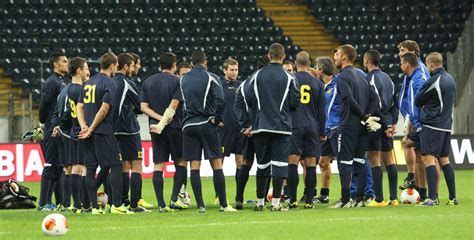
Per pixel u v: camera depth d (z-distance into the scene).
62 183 39.34
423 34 91.31
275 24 93.88
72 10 90.75
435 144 35.88
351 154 35.78
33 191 54.56
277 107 33.75
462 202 38.09
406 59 37.62
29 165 63.81
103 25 89.81
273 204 34.75
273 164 34.25
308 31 93.12
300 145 36.19
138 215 33.66
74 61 36.72
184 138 34.69
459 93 79.25
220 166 34.94
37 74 84.75
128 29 89.81
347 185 35.88
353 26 92.69
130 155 36.12
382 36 90.88
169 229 27.64
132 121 36.00
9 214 35.84
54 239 25.45
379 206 36.38
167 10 91.62
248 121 35.06
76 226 29.16
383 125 36.53
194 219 31.23
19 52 86.56
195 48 88.75
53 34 88.62
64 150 38.47
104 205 39.06
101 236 25.94
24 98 83.00
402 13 93.50
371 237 24.73
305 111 36.34
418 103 35.94
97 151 34.44
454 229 26.44
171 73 36.88
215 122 34.25
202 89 34.19
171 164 65.94
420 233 25.53
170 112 35.19
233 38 90.38
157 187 35.88
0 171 63.50
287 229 27.09
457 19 92.81
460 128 79.00
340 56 35.94
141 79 85.75
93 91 34.44
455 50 81.12
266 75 33.84
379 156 36.72
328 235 25.34
